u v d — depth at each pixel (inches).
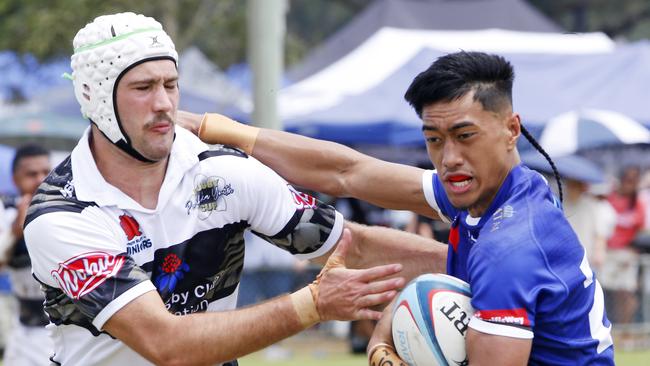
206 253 592.1
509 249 497.0
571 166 1684.3
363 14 2347.4
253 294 1715.1
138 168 570.3
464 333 518.3
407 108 1894.7
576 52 2100.1
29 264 1076.5
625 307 1758.1
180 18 3088.1
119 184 572.1
